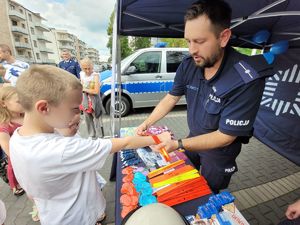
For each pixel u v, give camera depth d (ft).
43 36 166.81
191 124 4.47
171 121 14.65
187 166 4.09
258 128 11.16
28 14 141.79
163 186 3.54
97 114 11.02
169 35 7.75
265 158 9.48
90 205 3.16
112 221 5.98
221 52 3.34
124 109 15.44
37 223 6.01
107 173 8.27
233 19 6.59
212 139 3.51
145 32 7.34
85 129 13.10
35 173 2.36
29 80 2.16
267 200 6.91
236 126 3.35
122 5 5.28
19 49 130.41
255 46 9.80
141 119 15.05
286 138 9.51
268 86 10.58
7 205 6.68
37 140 2.34
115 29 6.66
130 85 14.75
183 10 5.60
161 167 4.17
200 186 3.56
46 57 172.96
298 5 5.72
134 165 4.33
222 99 3.44
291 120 9.29
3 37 115.14
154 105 15.75
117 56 7.49
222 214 2.89
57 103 2.23
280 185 7.66
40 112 2.24
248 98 3.25
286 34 8.10
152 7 5.39
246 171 8.48
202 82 3.89
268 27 8.32
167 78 15.28
